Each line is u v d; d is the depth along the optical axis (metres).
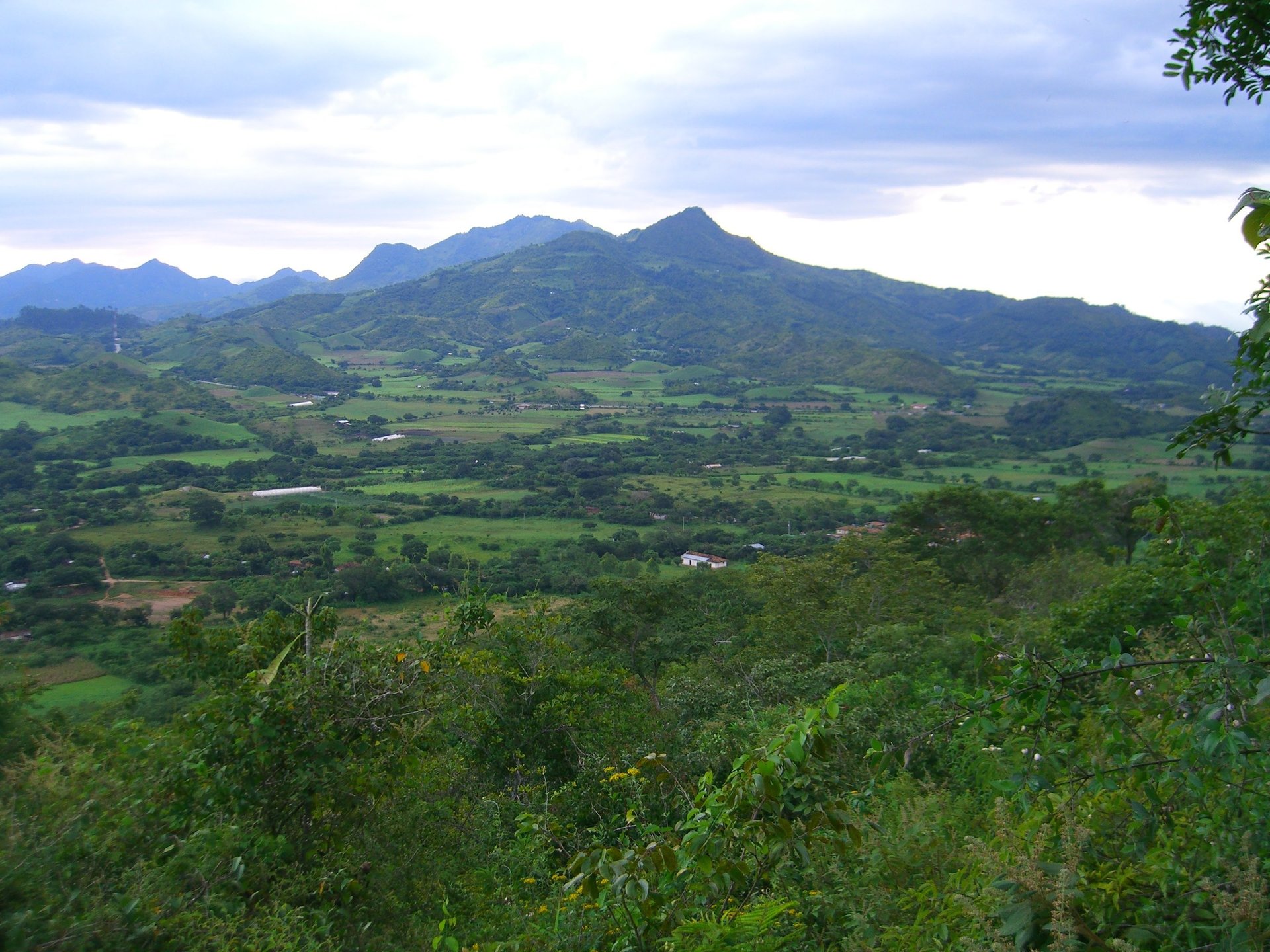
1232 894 2.55
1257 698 2.38
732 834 3.11
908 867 3.81
